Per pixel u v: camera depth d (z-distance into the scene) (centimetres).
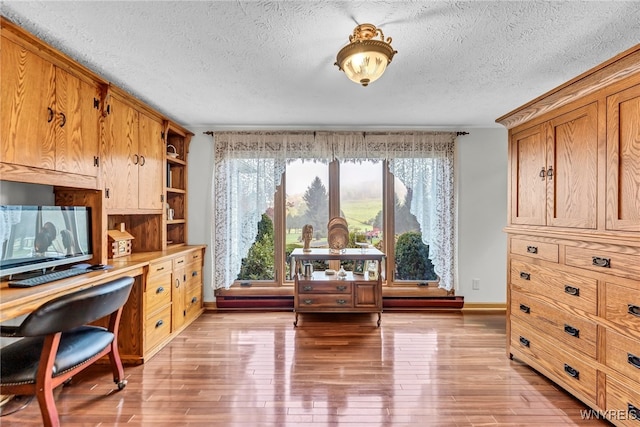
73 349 166
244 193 358
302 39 180
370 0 146
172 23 165
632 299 154
